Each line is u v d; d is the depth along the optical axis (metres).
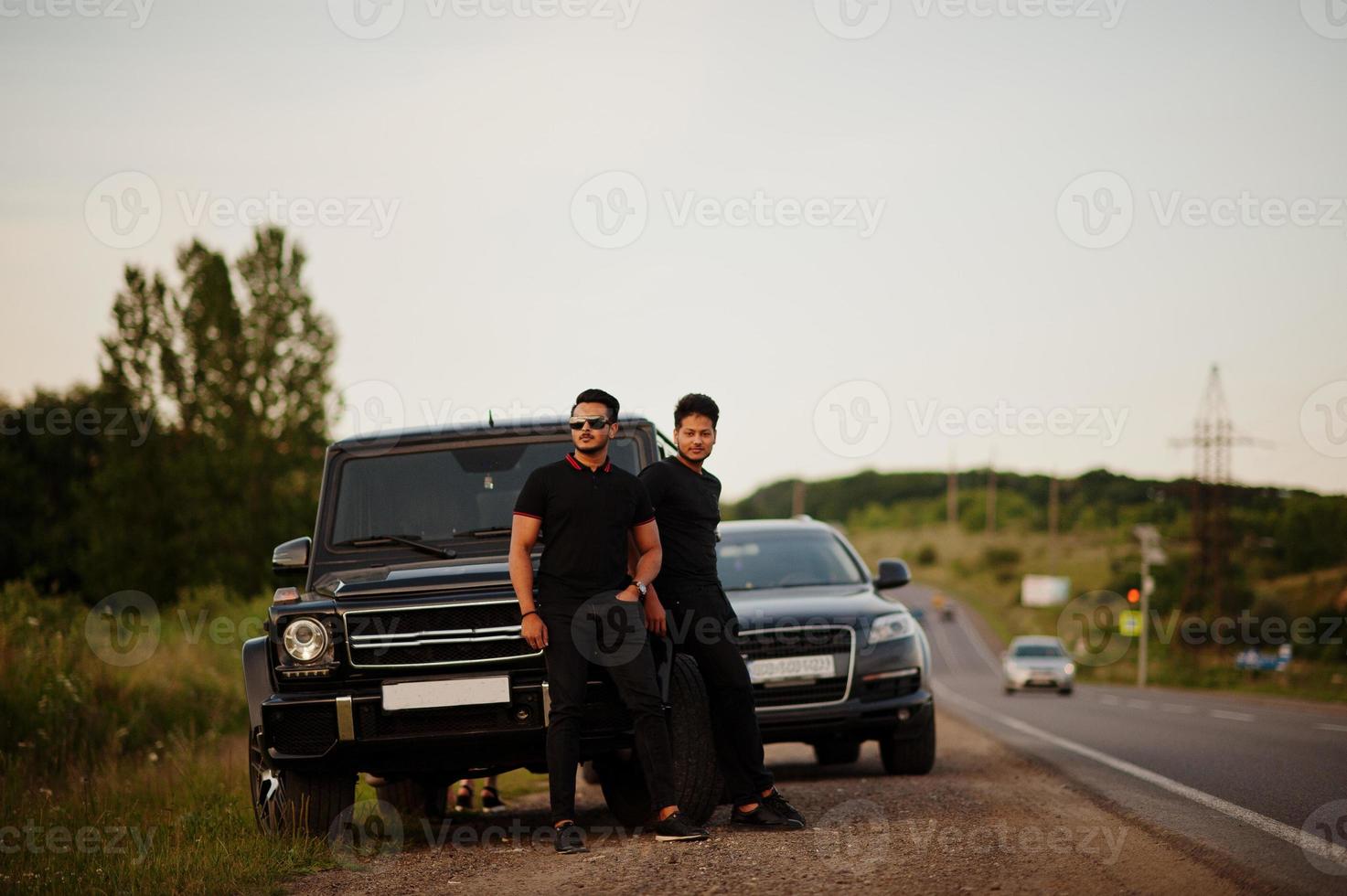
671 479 22.91
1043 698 108.00
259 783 23.89
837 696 32.41
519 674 22.38
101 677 49.03
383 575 23.72
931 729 33.50
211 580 93.44
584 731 22.30
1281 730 52.28
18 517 151.50
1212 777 31.22
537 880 18.81
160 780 35.31
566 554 21.53
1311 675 137.12
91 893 19.86
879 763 38.84
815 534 39.56
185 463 94.12
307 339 97.94
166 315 95.25
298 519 97.19
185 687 52.34
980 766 35.69
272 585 95.75
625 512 21.81
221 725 50.25
